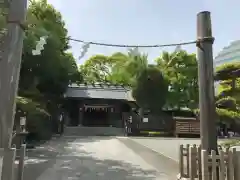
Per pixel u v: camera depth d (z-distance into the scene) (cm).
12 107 480
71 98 3275
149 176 784
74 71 2600
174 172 847
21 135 1151
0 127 466
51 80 1952
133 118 2844
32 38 977
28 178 719
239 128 1636
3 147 464
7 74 482
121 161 1055
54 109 2322
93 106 3662
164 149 1521
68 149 1404
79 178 743
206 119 636
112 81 4144
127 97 3397
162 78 3100
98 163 995
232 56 1446
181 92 3416
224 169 572
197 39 661
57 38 1542
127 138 2298
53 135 2311
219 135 2588
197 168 666
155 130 2828
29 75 1619
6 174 465
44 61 1557
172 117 2881
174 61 3528
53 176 757
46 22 1456
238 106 1316
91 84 3672
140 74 3097
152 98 3038
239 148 1460
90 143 1752
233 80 1409
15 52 493
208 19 655
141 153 1310
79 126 3186
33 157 1105
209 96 639
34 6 1391
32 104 1084
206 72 645
